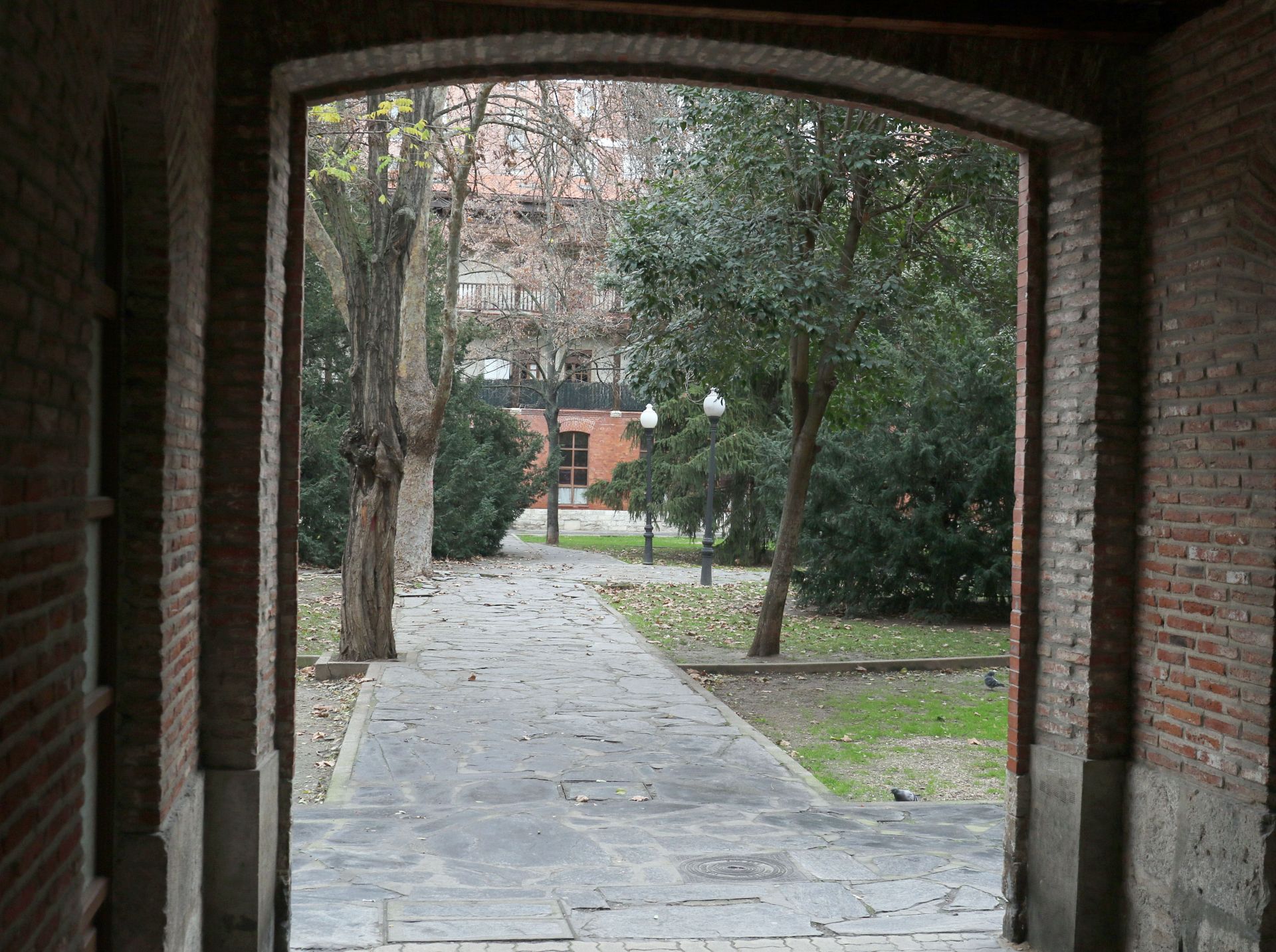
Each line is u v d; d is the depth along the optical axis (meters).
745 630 15.38
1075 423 5.11
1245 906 4.27
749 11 4.55
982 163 11.09
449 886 5.65
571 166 15.95
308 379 22.41
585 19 4.59
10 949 2.25
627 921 5.24
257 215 4.30
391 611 12.12
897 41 4.82
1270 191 4.25
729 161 11.82
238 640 4.32
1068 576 5.14
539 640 13.48
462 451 24.25
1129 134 4.98
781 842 6.48
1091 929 4.98
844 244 12.48
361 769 7.86
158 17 3.09
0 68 2.00
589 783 7.60
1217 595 4.50
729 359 12.71
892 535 16.30
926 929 5.27
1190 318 4.67
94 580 3.46
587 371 35.31
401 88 4.90
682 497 25.23
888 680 12.33
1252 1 4.32
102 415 3.52
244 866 4.32
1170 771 4.76
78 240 2.62
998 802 7.54
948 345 15.84
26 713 2.32
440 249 23.81
